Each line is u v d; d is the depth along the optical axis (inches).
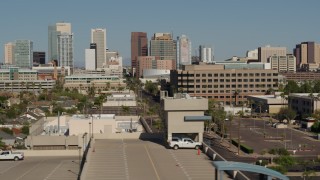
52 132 6358.3
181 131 3590.1
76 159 4227.4
